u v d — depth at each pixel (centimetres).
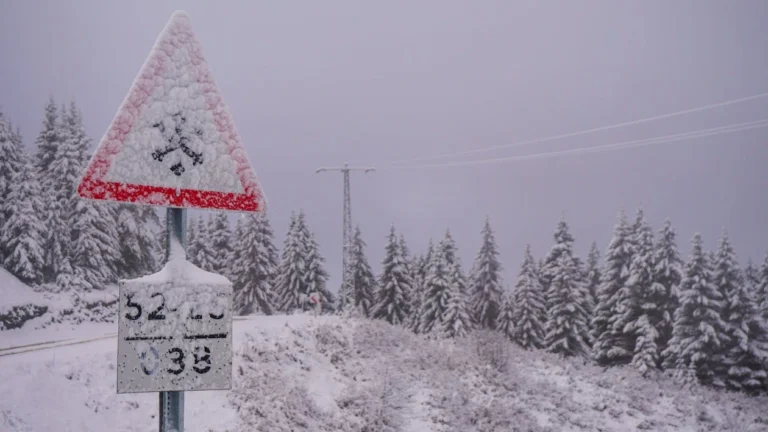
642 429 2348
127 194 401
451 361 2458
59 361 1390
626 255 5097
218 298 414
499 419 2039
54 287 3556
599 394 2625
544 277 6456
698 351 4238
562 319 5175
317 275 6106
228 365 412
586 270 6950
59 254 3688
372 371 2141
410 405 1980
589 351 5178
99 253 3866
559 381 2673
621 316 4747
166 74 414
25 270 3422
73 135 4044
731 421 2744
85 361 1433
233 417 1492
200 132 419
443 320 5297
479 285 6244
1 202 3556
